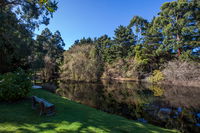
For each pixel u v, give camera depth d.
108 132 2.80
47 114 3.55
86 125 3.08
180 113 6.18
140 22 28.06
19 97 4.75
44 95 6.87
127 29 29.50
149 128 3.69
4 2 7.30
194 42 15.07
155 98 9.40
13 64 9.63
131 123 3.94
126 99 9.04
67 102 5.95
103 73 26.05
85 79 18.38
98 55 22.14
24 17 8.77
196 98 9.30
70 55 20.11
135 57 23.20
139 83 18.97
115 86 15.76
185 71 14.48
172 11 16.56
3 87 4.25
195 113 6.14
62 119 3.36
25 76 4.97
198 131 4.22
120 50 29.03
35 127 2.68
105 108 6.74
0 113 3.36
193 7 15.48
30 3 7.70
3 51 8.16
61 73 20.59
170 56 18.98
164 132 3.54
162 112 6.26
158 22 19.44
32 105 4.04
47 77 20.58
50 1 6.10
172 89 13.06
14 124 2.75
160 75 17.56
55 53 31.64
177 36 16.58
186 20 15.79
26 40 9.36
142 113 6.09
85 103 7.61
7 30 7.54
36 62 11.76
